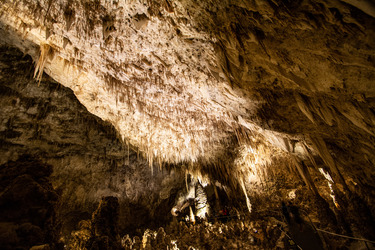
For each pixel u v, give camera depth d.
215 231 8.23
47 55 5.12
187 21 3.31
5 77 7.06
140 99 6.74
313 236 5.53
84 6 3.71
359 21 2.17
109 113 8.30
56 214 2.87
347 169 5.36
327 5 2.19
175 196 14.51
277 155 8.48
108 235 4.39
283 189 9.18
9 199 2.39
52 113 8.75
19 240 2.14
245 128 7.31
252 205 10.65
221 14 2.92
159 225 13.45
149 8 3.37
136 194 13.16
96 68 5.76
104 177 11.88
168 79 5.43
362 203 5.54
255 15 2.69
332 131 4.51
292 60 3.14
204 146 9.14
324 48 2.73
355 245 5.43
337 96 3.38
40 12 4.03
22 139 8.41
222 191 13.50
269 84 4.05
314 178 8.05
